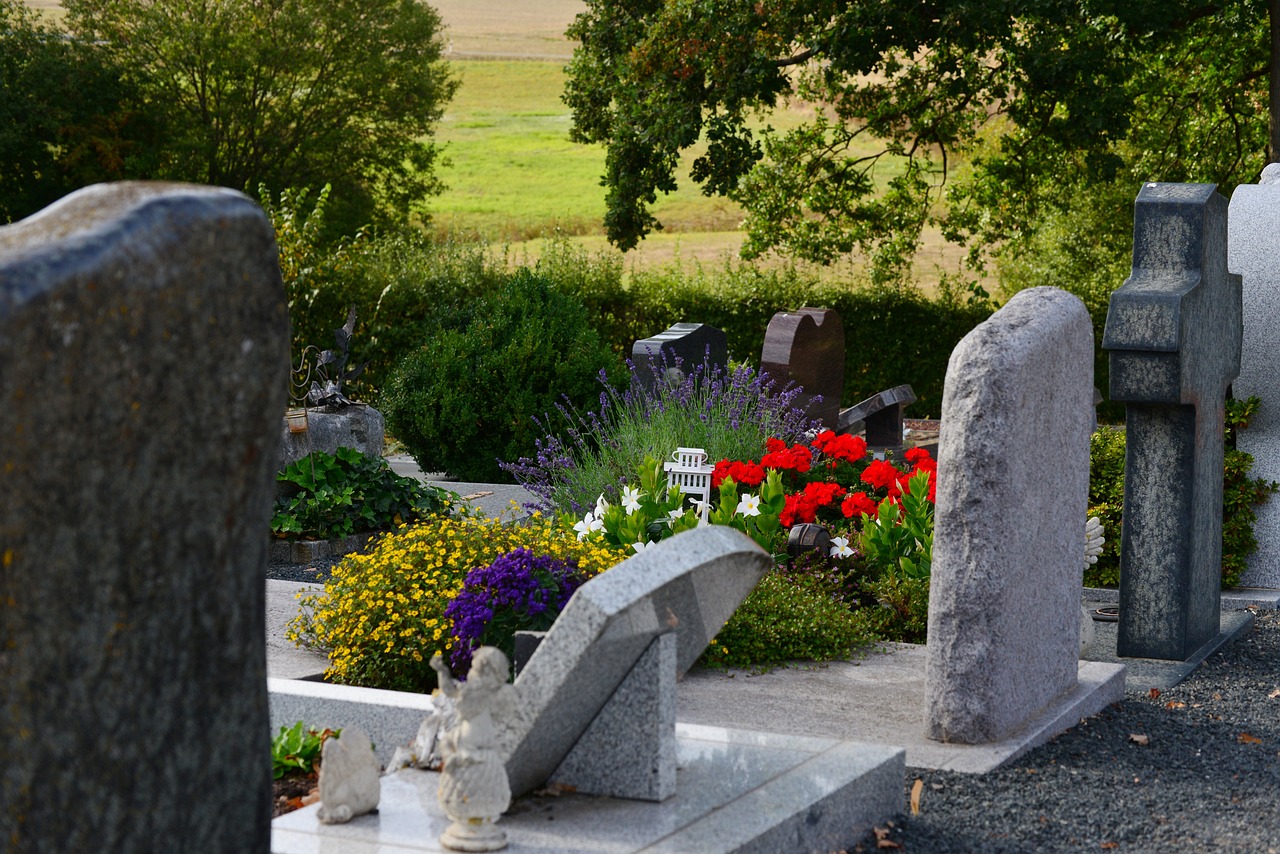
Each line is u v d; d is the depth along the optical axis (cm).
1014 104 1975
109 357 207
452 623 563
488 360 1354
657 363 1253
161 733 222
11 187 2878
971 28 1722
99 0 2942
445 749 328
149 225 214
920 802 425
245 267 233
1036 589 512
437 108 3431
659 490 749
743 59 1842
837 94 2202
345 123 3173
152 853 221
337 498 977
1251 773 476
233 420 233
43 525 199
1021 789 443
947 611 485
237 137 3080
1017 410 479
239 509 236
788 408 1208
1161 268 662
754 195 2241
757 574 391
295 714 470
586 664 330
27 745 200
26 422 195
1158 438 662
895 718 522
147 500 216
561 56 6731
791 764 396
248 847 242
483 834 324
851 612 671
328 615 602
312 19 2992
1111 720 546
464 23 7206
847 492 852
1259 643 717
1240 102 2189
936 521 489
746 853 331
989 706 483
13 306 191
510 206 4550
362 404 1145
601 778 368
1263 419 843
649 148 1988
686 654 396
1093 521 678
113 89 2861
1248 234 825
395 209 3353
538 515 743
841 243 2247
